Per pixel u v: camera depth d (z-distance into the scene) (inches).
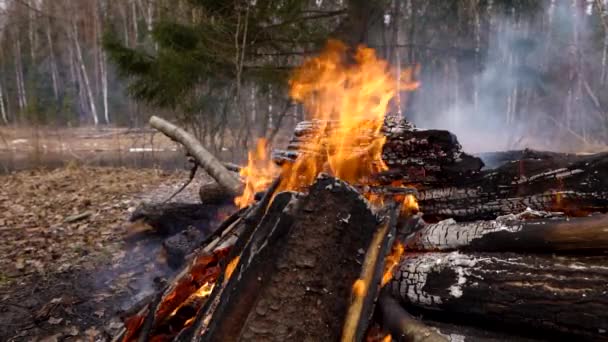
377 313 71.2
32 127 645.3
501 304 62.1
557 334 59.7
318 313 66.3
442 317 70.4
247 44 315.0
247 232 82.8
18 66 1007.0
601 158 76.6
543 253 66.9
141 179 308.7
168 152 546.9
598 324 54.7
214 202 158.7
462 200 92.2
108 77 977.5
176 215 157.8
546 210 82.7
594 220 61.9
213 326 65.3
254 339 63.1
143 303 94.6
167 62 297.4
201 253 96.8
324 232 72.6
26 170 383.9
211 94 360.5
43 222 200.7
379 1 322.3
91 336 108.0
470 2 392.2
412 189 91.4
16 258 158.1
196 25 314.3
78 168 370.6
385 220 78.7
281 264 68.9
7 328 112.1
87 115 958.4
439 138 92.1
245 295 66.9
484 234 72.0
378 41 391.5
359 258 73.4
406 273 72.2
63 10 973.8
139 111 595.5
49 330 111.1
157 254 155.8
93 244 171.5
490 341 61.9
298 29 321.1
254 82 343.0
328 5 353.1
